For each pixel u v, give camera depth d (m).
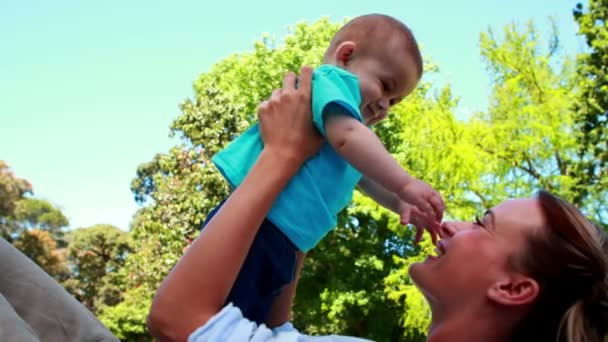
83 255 25.28
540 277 1.33
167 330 1.32
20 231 25.55
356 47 1.78
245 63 19.50
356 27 1.82
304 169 1.54
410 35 1.80
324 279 17.48
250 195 1.39
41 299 1.31
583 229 1.35
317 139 1.53
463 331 1.37
